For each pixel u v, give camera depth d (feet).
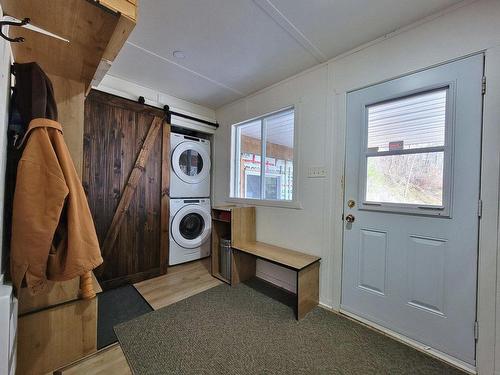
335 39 5.84
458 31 4.63
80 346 4.62
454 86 4.66
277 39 5.88
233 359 4.66
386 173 5.67
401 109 5.45
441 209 4.82
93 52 3.86
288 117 8.41
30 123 3.33
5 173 3.39
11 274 3.20
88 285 4.29
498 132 4.22
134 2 3.08
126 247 8.18
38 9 2.84
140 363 4.53
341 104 6.47
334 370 4.42
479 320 4.36
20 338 4.05
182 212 9.94
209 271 9.47
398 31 5.39
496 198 4.23
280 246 8.10
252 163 9.93
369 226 5.90
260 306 6.72
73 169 3.67
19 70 3.50
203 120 10.60
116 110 7.93
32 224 3.17
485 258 4.32
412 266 5.20
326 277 6.75
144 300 7.04
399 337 5.32
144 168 8.59
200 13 5.00
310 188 7.19
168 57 6.76
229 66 7.23
